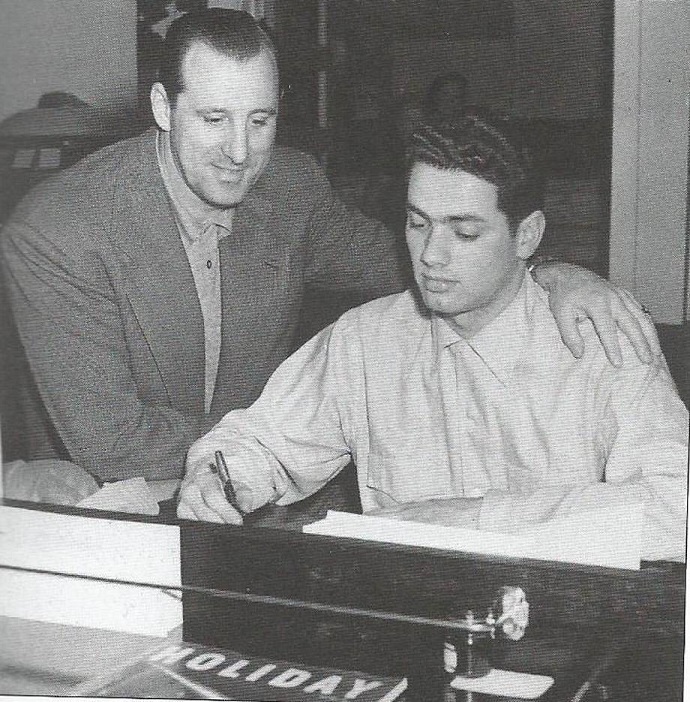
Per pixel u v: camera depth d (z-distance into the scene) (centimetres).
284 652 112
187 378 123
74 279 122
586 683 104
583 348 111
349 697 106
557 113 108
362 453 119
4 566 121
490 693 105
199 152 118
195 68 116
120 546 119
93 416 123
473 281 113
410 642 108
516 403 113
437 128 111
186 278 120
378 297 117
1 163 120
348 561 114
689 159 106
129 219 119
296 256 119
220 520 119
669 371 109
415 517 114
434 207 112
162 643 116
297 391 120
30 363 123
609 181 108
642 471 109
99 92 118
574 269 111
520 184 110
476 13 109
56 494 122
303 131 116
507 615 107
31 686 116
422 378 116
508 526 111
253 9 114
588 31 107
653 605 105
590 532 109
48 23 117
